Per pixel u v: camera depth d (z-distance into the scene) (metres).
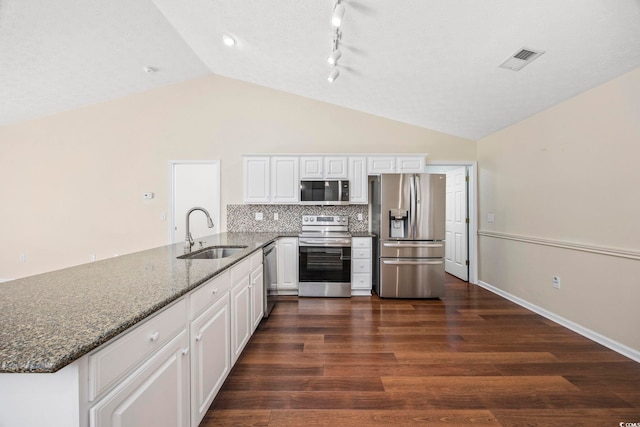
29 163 4.00
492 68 2.37
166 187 4.04
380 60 2.62
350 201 3.74
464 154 4.07
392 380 1.81
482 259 3.96
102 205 4.04
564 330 2.53
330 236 3.59
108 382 0.77
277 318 2.84
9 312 0.90
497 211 3.62
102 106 4.02
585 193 2.38
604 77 2.15
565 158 2.58
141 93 4.04
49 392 0.69
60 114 4.00
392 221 3.54
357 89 3.37
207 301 1.43
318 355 2.11
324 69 3.07
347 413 1.53
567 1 1.61
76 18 2.58
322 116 4.06
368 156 3.75
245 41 2.92
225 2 2.37
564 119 2.60
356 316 2.89
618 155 2.12
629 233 2.04
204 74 4.04
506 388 1.73
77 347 0.67
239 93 4.08
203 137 4.07
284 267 3.64
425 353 2.14
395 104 3.54
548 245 2.78
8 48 2.73
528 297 3.08
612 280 2.17
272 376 1.85
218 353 1.56
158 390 0.99
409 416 1.51
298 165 3.75
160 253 2.09
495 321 2.74
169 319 1.07
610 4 1.57
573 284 2.51
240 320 1.97
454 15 1.90
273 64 3.29
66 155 4.01
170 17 2.77
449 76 2.66
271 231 4.08
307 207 4.08
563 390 1.71
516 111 2.97
